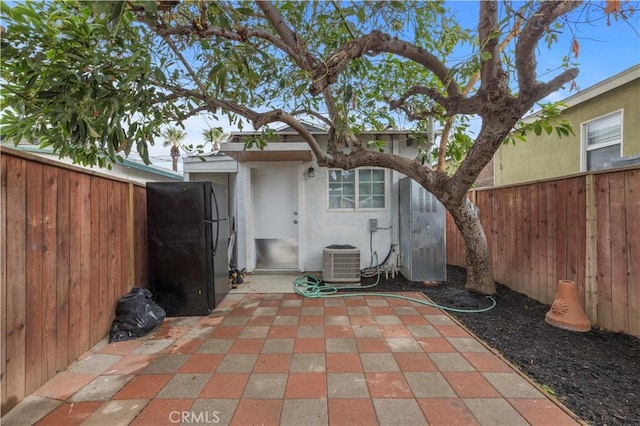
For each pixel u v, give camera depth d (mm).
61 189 2475
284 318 3605
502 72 3041
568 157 6047
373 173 5984
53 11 2121
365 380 2305
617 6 1818
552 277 3684
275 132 5098
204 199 3779
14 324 2014
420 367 2477
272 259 6090
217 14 2146
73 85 2168
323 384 2258
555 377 2287
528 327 3195
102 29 2107
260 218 6109
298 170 5906
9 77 2260
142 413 1956
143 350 2818
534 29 2500
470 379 2297
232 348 2848
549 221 3721
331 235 5949
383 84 4188
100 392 2176
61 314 2447
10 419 1896
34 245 2191
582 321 3043
